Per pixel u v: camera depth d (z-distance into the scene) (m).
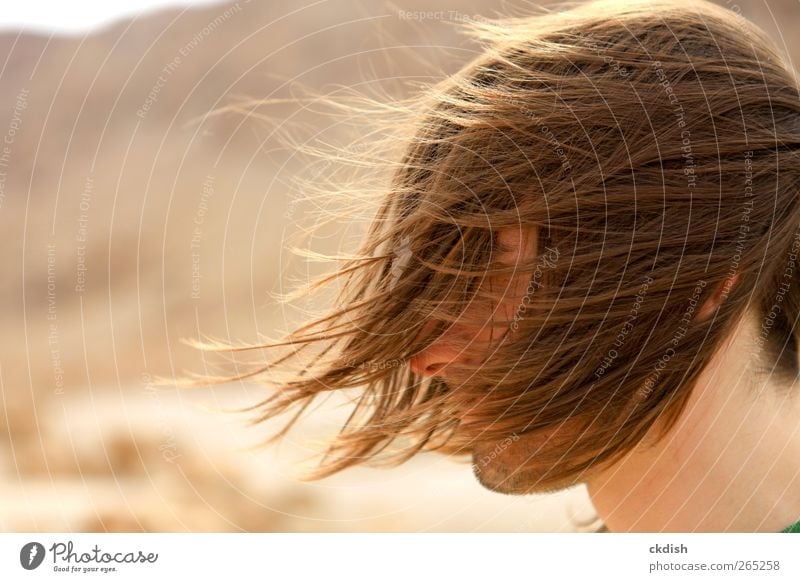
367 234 0.79
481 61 0.75
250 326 4.45
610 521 0.79
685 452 0.70
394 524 2.04
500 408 0.69
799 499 0.71
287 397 0.86
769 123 0.68
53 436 2.63
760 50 0.72
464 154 0.70
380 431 0.83
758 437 0.70
